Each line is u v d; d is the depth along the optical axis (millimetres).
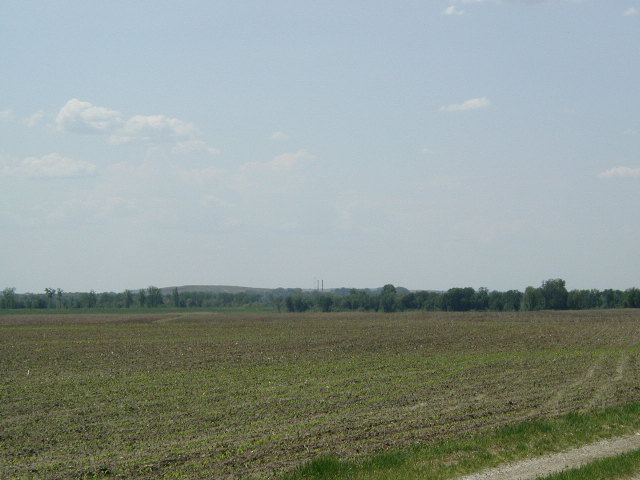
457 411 23312
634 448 17047
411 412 23188
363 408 24125
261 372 35812
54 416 23469
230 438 19188
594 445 17391
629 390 28344
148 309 171375
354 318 101250
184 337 63688
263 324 86688
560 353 45094
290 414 23094
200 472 15305
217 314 126562
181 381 32469
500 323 82688
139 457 17062
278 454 16922
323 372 35531
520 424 19703
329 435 19312
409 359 41969
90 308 176500
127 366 39438
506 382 31000
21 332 73000
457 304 145250
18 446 18797
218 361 41812
